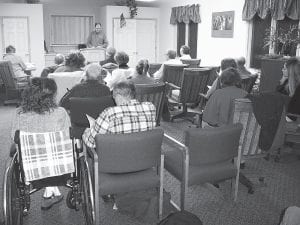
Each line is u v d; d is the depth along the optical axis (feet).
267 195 10.71
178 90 19.03
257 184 11.19
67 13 35.58
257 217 9.43
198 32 29.78
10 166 7.59
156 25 36.35
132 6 34.65
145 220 9.04
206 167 8.92
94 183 7.93
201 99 17.13
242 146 10.11
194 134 8.20
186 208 9.66
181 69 18.83
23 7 31.83
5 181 7.18
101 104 11.03
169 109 20.75
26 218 9.22
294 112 13.05
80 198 8.41
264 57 19.04
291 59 14.29
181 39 32.91
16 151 8.07
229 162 9.35
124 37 35.42
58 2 35.04
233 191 10.14
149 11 35.78
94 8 36.45
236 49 25.29
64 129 8.14
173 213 7.75
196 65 21.44
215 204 10.09
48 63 33.81
